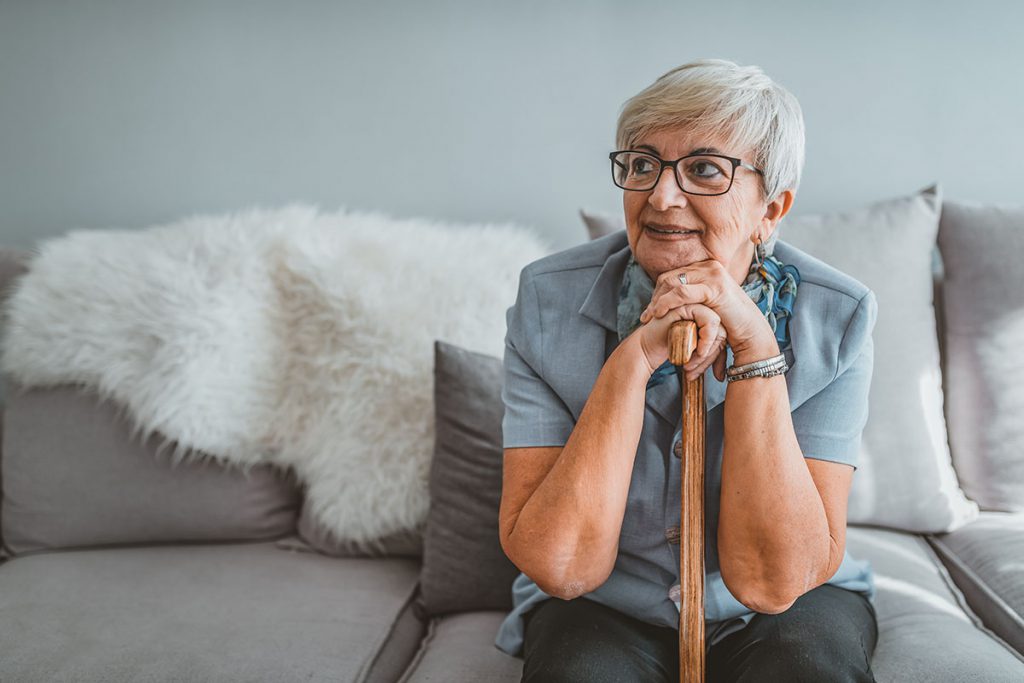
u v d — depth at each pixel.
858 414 1.23
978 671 1.23
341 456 1.75
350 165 2.21
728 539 1.15
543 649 1.22
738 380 1.14
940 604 1.47
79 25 2.23
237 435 1.80
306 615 1.55
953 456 1.80
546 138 2.14
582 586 1.18
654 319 1.13
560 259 1.34
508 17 2.12
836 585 1.35
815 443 1.21
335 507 1.75
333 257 1.84
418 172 2.19
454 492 1.63
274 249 1.87
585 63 2.11
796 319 1.24
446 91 2.16
